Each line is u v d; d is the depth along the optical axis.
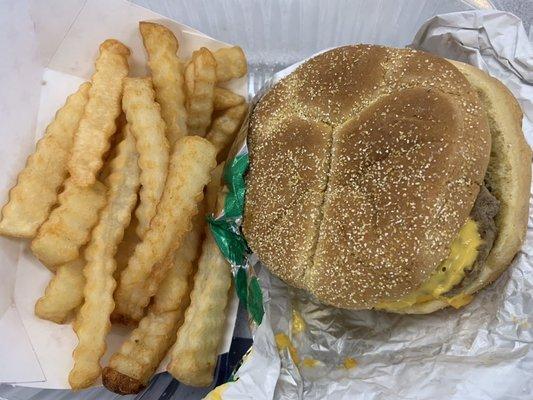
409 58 0.19
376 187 0.17
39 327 0.20
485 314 0.19
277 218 0.19
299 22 0.24
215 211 0.20
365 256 0.17
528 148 0.18
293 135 0.19
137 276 0.19
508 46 0.21
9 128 0.20
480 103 0.18
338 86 0.19
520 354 0.18
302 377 0.20
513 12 0.23
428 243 0.16
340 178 0.18
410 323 0.20
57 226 0.19
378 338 0.20
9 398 0.20
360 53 0.19
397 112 0.17
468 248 0.17
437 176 0.16
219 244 0.20
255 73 0.25
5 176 0.20
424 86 0.18
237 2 0.24
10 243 0.20
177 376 0.19
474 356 0.19
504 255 0.18
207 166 0.19
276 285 0.21
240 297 0.21
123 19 0.22
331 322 0.21
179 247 0.19
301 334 0.21
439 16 0.22
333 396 0.19
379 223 0.17
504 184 0.18
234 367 0.21
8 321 0.20
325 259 0.18
